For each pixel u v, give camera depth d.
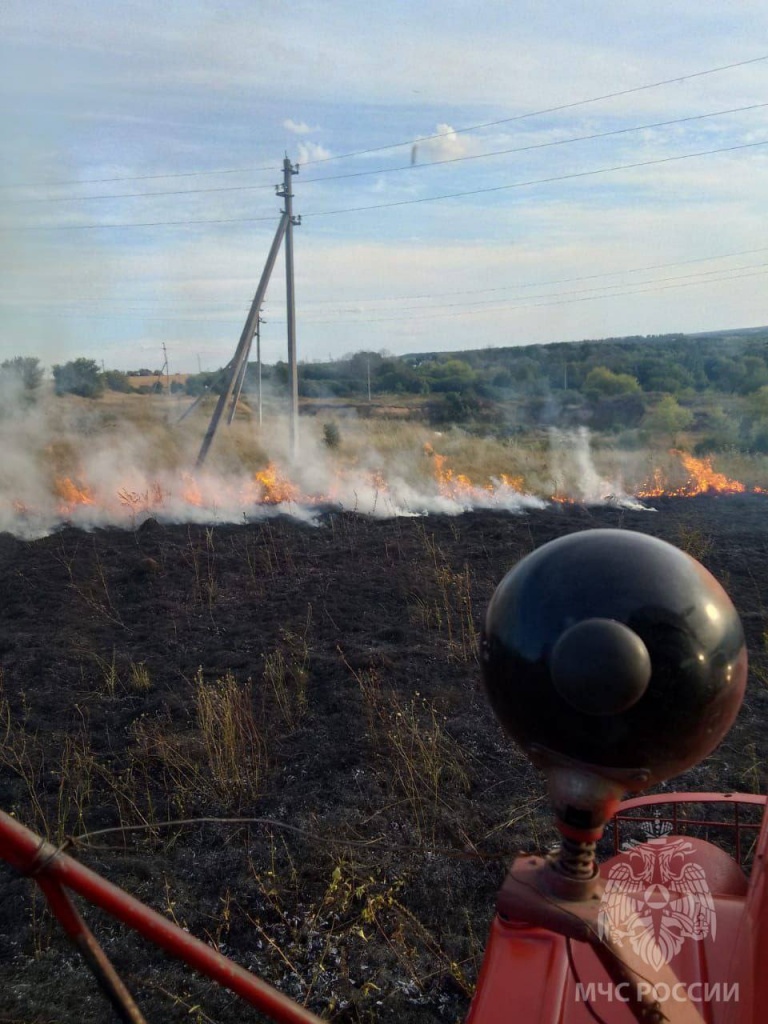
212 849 4.21
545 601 1.31
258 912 3.71
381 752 5.04
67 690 6.16
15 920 3.69
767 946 1.59
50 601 8.24
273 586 8.66
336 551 9.99
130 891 3.85
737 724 5.37
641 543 1.40
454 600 7.96
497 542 10.26
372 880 3.83
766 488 14.38
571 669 1.19
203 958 1.43
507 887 1.34
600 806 1.28
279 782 4.80
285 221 17.41
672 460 16.89
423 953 3.44
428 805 4.50
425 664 6.44
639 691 1.19
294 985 3.29
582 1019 1.85
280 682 6.02
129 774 4.80
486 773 4.84
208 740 5.08
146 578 8.84
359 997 3.20
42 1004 3.19
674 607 1.27
